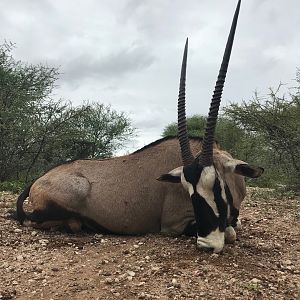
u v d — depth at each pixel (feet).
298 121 11.78
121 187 6.96
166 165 6.93
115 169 7.14
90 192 6.95
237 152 15.20
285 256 6.02
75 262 5.73
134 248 6.20
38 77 17.08
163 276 5.16
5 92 16.03
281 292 4.84
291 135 11.80
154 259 5.72
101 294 4.79
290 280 5.17
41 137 15.49
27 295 4.82
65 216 6.97
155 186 6.86
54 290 4.91
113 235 7.06
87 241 6.67
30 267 5.56
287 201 10.23
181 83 6.35
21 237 6.79
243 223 7.83
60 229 7.22
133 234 7.03
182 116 6.22
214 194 5.74
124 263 5.63
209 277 5.11
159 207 6.88
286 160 12.23
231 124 14.03
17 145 15.52
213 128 5.80
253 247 6.33
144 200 6.88
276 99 12.35
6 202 9.36
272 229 7.43
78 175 7.09
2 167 15.40
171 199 6.76
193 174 5.81
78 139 17.16
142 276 5.19
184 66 6.47
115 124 22.06
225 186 5.91
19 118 15.52
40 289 4.95
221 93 5.86
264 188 13.08
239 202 6.82
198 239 5.82
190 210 6.66
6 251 6.16
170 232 6.85
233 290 4.83
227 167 6.16
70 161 7.46
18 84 16.62
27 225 7.30
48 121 15.98
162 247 6.21
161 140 7.23
